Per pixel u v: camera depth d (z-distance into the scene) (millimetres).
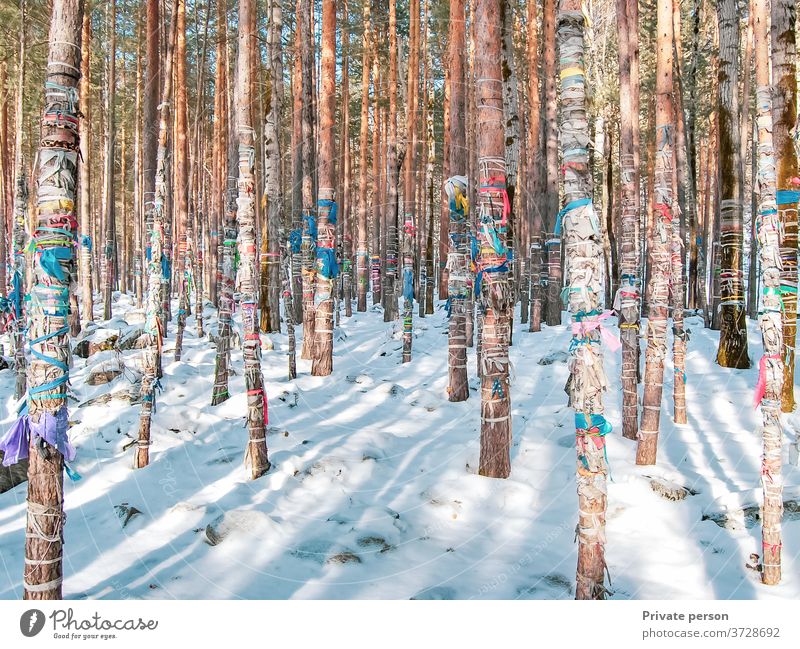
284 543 4395
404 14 20125
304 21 11500
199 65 15828
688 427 7047
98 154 23281
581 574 3373
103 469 5754
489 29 5648
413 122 14203
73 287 3172
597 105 16672
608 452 6156
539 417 7363
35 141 21625
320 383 9242
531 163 13508
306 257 11188
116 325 12406
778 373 3930
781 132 6773
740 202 9750
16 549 4320
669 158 5789
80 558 4227
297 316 15594
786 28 6918
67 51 3105
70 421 6957
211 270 19000
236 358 10578
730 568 4113
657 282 5793
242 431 6715
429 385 9234
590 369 3295
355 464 5723
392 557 4309
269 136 12547
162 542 4453
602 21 17516
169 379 8609
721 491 5219
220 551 4289
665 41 5766
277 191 12992
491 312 5699
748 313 17719
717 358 9938
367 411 7836
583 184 3350
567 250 3391
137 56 18156
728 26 9680
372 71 22156
